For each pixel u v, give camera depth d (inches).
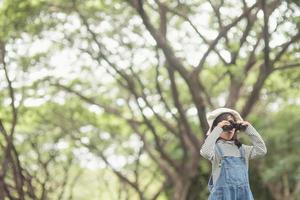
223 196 259.9
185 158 685.3
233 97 601.9
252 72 692.1
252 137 265.7
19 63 610.9
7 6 559.2
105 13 643.5
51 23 612.4
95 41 609.3
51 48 666.2
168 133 811.4
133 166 780.6
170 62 542.3
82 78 743.1
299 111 825.5
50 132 693.9
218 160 263.6
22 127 662.5
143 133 697.6
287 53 574.2
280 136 818.2
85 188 911.7
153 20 705.0
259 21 595.8
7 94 610.9
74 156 701.3
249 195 262.5
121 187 738.8
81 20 636.1
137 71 716.7
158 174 923.4
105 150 784.3
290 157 787.4
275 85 668.7
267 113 867.4
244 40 563.5
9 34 561.3
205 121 554.3
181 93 781.3
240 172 262.5
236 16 607.8
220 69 655.1
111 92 782.5
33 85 652.1
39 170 552.4
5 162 479.8
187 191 682.2
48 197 545.0
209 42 601.3
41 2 569.9
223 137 268.4
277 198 838.5
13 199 479.5
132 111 726.5
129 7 645.9
